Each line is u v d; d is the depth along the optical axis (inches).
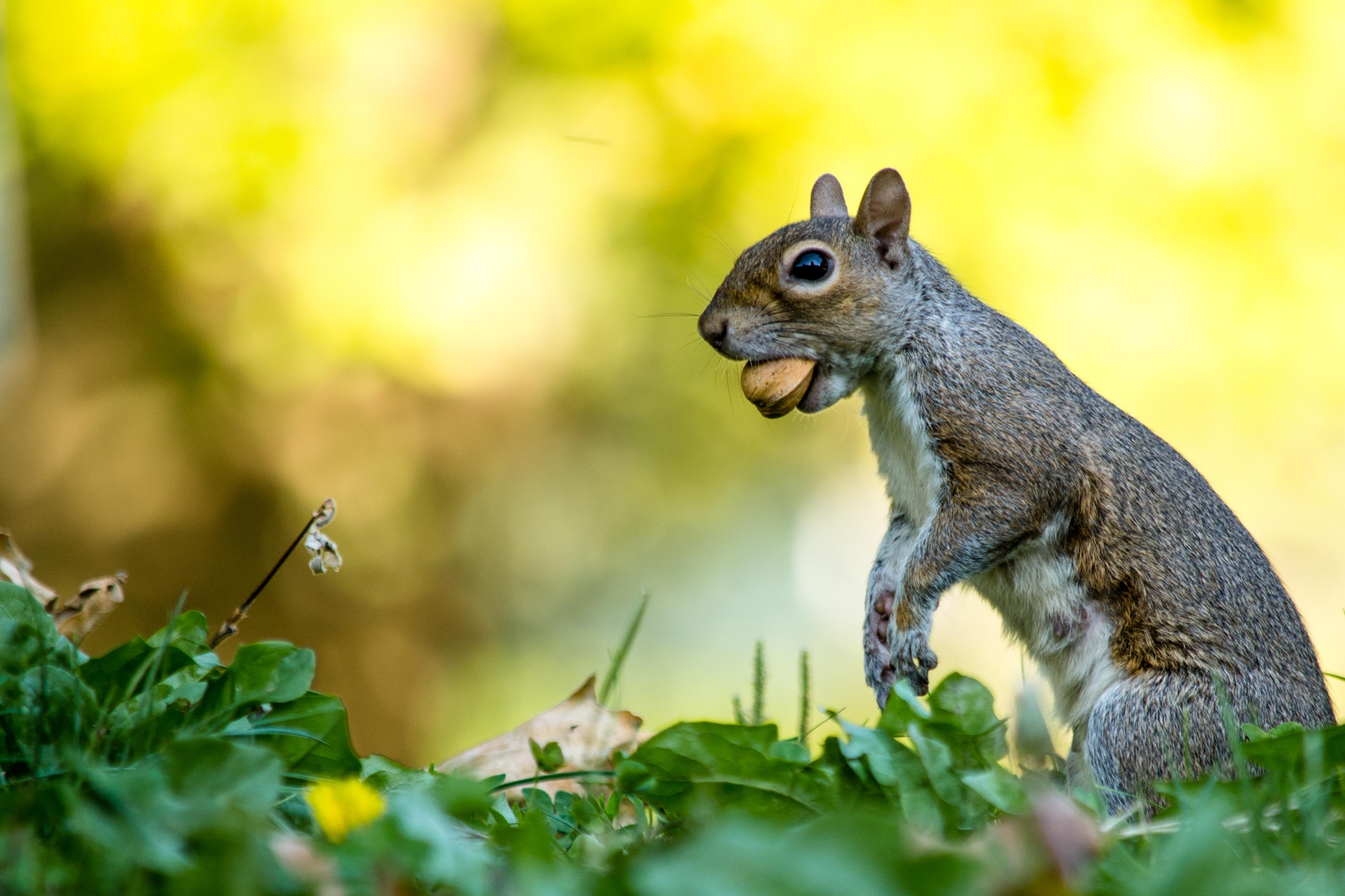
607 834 142.3
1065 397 229.6
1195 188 585.3
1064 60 595.5
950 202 593.6
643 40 631.8
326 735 151.3
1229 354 589.3
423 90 638.5
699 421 721.0
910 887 93.4
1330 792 141.9
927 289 237.8
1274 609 218.8
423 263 621.3
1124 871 120.8
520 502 700.0
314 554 174.4
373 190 622.5
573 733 185.2
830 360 235.6
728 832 97.3
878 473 248.1
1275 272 586.9
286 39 625.3
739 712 183.6
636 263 649.0
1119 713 207.9
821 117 610.9
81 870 105.5
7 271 636.1
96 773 112.0
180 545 653.9
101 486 650.2
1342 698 408.8
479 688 701.3
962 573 223.1
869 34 611.2
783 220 618.8
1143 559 216.8
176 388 645.3
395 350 617.3
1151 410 598.2
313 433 645.3
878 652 237.8
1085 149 591.2
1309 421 597.0
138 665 151.2
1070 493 222.5
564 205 629.9
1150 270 588.4
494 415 661.9
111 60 616.7
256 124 615.2
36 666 144.6
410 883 106.8
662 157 631.2
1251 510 621.0
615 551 748.6
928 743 142.0
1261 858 126.6
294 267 616.7
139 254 641.0
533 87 645.9
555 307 639.8
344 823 116.5
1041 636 225.6
